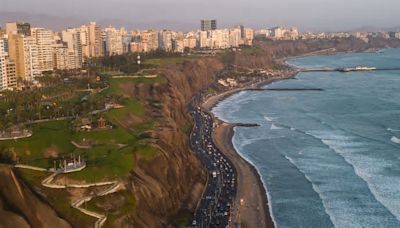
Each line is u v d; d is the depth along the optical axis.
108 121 192.38
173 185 159.50
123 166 146.00
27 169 137.25
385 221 143.25
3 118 176.38
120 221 123.25
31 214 115.56
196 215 148.00
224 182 179.62
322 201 159.50
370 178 177.62
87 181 134.00
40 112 189.50
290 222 145.25
